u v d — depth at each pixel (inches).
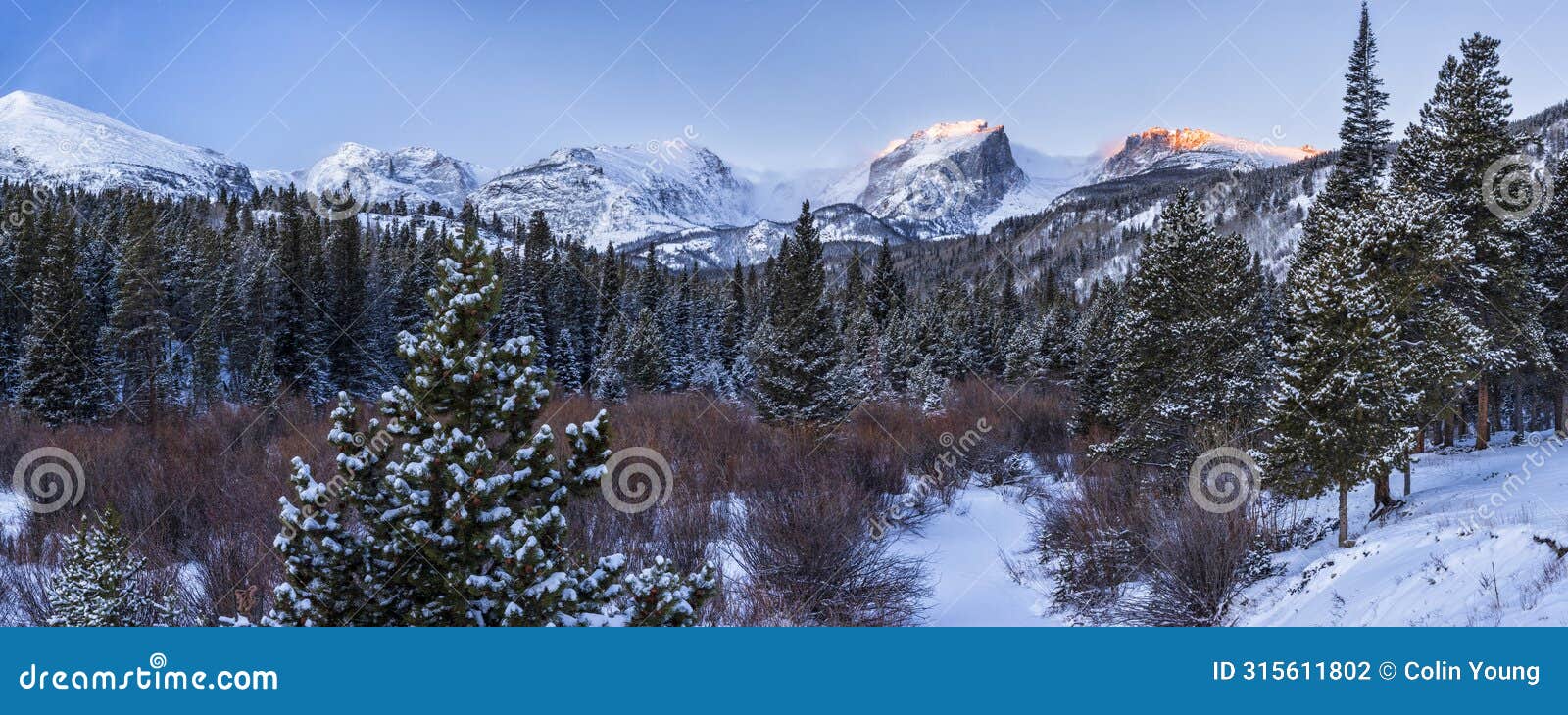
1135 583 665.0
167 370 1795.0
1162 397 960.9
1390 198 828.0
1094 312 2182.6
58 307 1600.6
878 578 589.0
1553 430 1160.2
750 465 813.9
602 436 261.7
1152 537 660.7
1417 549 518.6
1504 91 957.2
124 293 1833.2
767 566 572.7
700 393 1878.7
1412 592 448.8
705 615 457.7
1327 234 1013.2
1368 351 624.1
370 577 241.6
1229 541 617.6
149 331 1846.7
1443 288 913.5
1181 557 605.6
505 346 258.5
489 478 234.7
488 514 232.5
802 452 916.6
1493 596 399.5
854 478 850.1
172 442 919.0
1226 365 943.0
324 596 239.1
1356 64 1344.7
